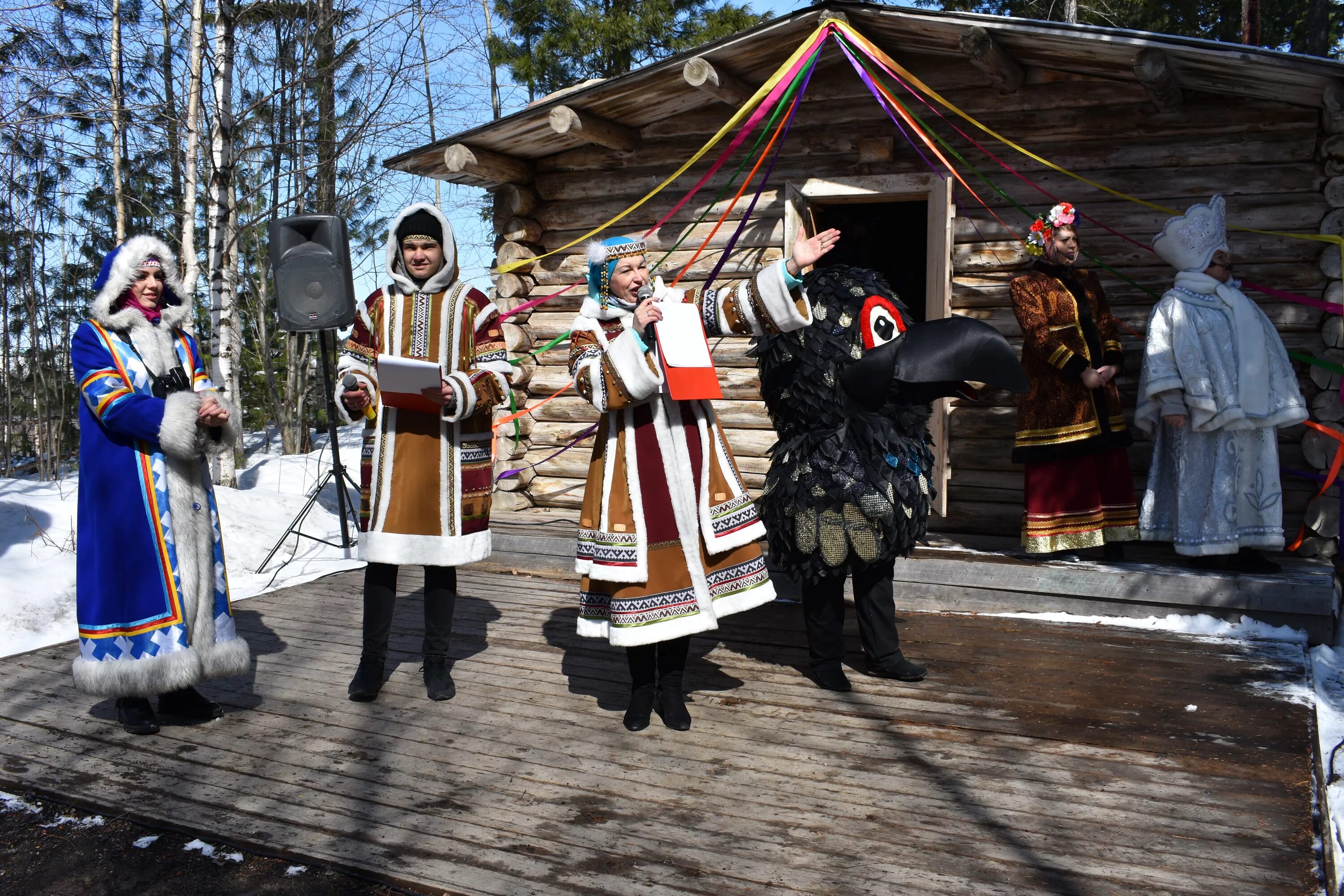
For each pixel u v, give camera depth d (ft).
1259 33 32.48
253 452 50.83
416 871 7.83
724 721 11.02
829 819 8.66
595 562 10.43
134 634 10.37
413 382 10.62
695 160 18.07
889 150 18.78
